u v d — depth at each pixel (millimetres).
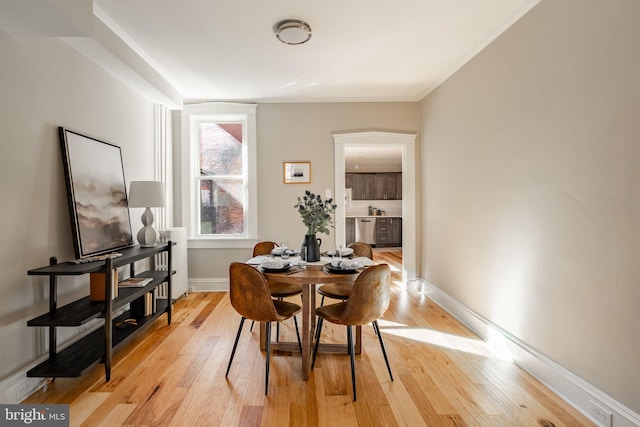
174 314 3449
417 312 3547
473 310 3039
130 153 3289
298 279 2090
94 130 2715
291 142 4316
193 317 3363
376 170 9547
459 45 2857
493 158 2691
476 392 2029
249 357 2500
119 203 2971
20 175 1984
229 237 4312
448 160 3551
